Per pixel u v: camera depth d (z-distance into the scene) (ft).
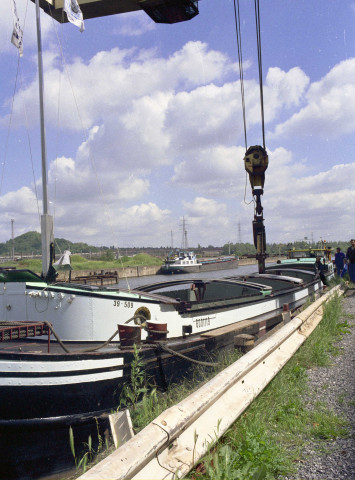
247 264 453.99
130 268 257.34
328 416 12.39
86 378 16.35
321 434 11.25
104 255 313.53
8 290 20.44
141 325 18.99
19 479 15.74
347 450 10.00
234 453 9.45
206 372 21.81
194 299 33.91
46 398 15.71
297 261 57.41
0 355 15.43
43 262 26.37
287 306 29.78
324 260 66.33
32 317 20.02
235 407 11.35
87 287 20.01
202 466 9.04
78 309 19.72
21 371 15.42
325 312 29.91
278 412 12.66
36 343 19.97
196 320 24.29
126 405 17.12
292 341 19.84
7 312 20.38
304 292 41.37
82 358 16.30
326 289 53.01
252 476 8.41
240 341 19.88
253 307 29.94
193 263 294.05
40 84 28.19
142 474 7.44
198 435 9.46
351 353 20.89
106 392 16.92
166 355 19.33
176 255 326.65
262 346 15.48
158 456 8.15
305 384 15.84
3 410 15.31
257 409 12.42
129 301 20.99
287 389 14.66
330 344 23.00
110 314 20.24
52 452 15.96
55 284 20.15
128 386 17.53
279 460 9.30
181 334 23.22
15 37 32.73
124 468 7.02
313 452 10.18
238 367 12.67
